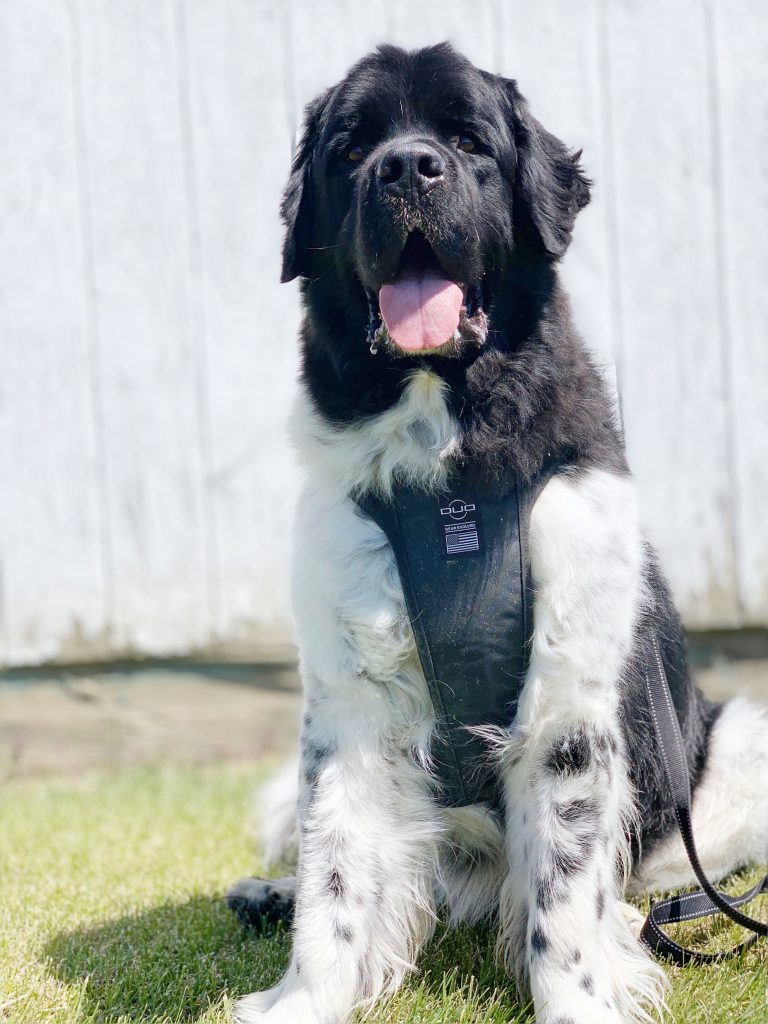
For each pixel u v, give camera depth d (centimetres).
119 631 252
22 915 175
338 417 157
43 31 249
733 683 253
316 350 162
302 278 167
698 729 182
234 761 254
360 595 152
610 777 152
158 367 252
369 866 154
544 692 150
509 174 161
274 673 256
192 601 253
